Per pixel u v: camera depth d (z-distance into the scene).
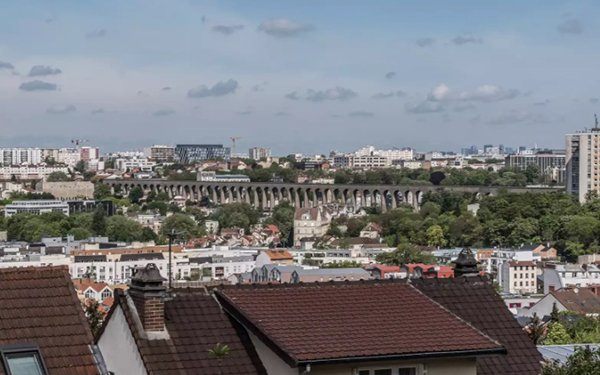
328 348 36.84
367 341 37.75
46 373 34.06
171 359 37.34
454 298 44.69
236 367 37.75
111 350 39.03
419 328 39.38
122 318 38.44
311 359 35.97
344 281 43.22
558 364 43.78
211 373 37.31
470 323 43.53
